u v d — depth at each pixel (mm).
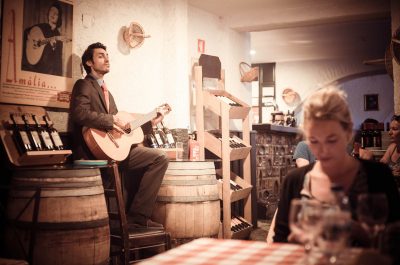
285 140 8727
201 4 6449
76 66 4523
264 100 12297
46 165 3693
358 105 12586
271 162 8039
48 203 3098
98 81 4324
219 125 6688
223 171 5426
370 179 1837
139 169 4754
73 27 4508
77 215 3146
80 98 4012
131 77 5320
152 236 3926
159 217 4469
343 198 1523
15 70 3859
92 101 4129
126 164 4414
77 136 4098
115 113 4465
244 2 6426
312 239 1368
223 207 5379
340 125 1719
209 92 5793
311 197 1851
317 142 1747
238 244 1673
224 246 1642
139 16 5430
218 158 6172
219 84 6586
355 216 1781
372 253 1384
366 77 12531
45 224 3076
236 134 6859
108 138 4039
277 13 6828
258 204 7574
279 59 11852
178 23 5727
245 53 7570
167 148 4961
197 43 6531
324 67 11898
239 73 7363
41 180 3117
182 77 5730
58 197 3111
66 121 4332
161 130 5172
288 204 1964
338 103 1713
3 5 3766
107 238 3361
